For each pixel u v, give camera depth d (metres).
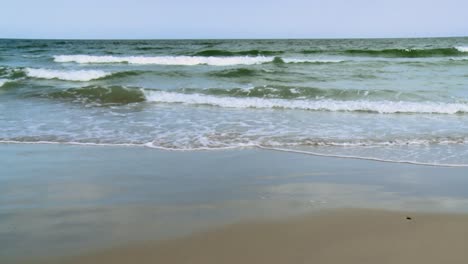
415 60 21.94
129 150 6.44
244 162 5.79
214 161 5.85
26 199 4.32
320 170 5.40
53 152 6.31
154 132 7.58
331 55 26.22
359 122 8.45
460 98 10.86
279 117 8.98
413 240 3.21
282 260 2.93
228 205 4.12
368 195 4.40
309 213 3.83
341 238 3.27
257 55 26.78
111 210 3.99
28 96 11.85
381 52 26.75
